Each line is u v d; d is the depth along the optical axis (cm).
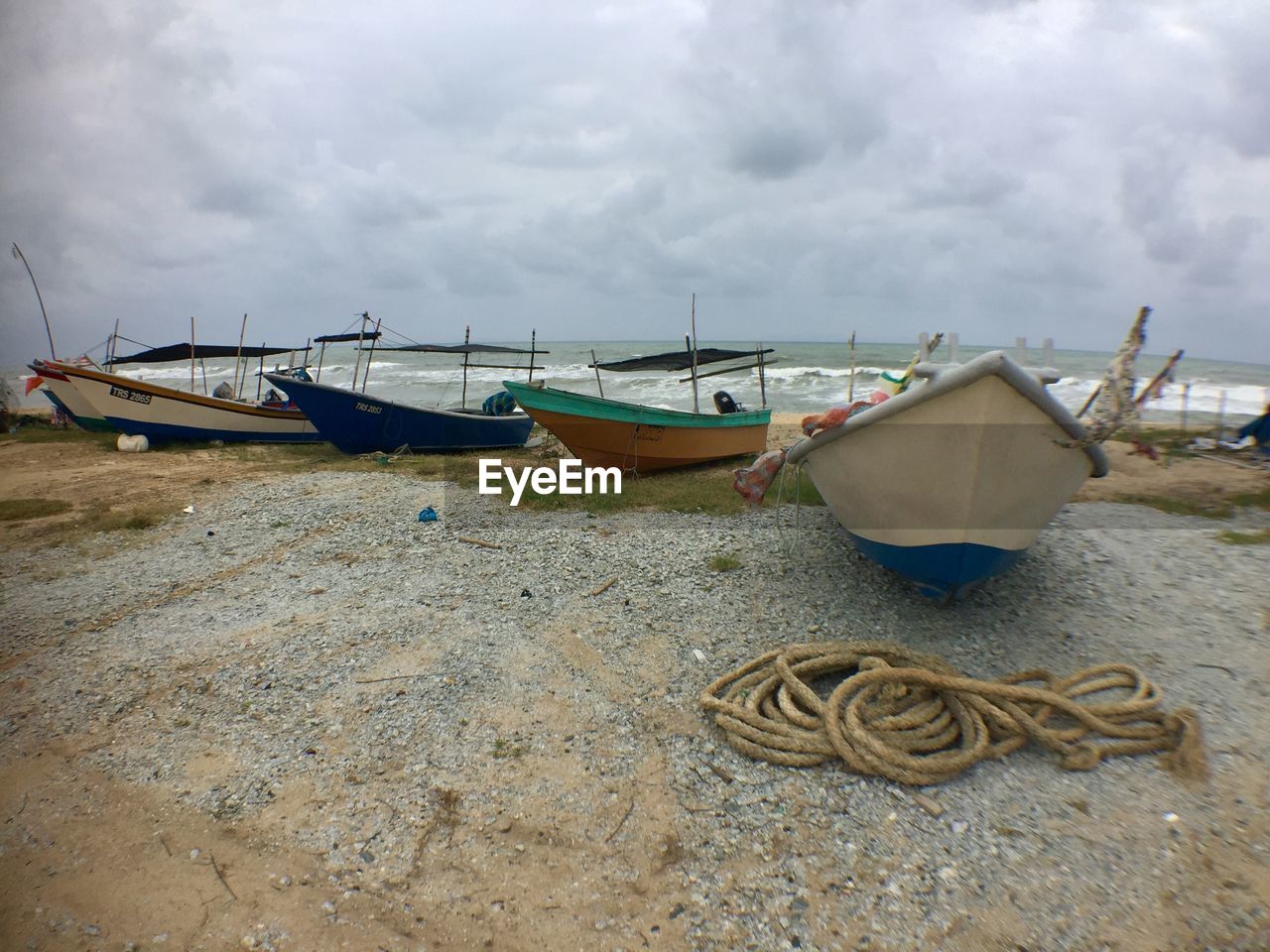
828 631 597
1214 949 297
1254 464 1155
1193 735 423
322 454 1581
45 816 393
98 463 1441
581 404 1081
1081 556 742
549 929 317
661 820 382
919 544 571
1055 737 421
